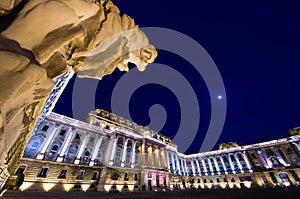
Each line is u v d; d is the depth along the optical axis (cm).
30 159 2531
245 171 5016
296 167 4275
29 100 237
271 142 4912
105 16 358
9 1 206
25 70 187
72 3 254
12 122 231
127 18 409
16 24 198
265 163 4834
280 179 4422
